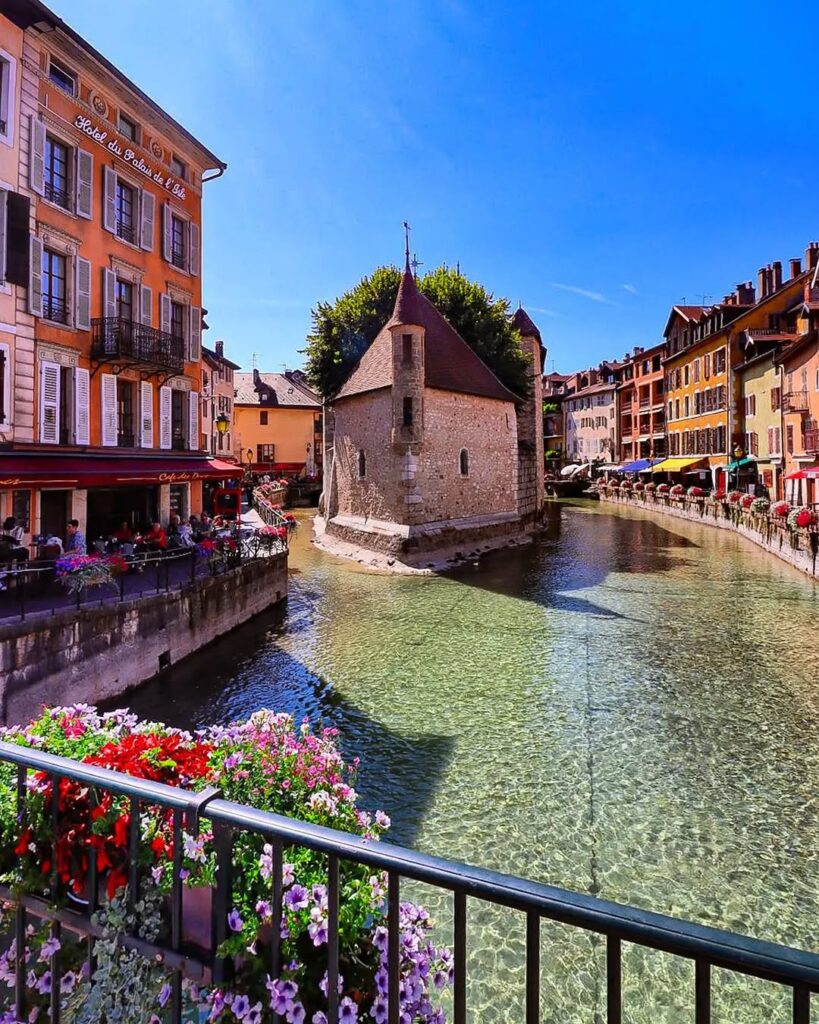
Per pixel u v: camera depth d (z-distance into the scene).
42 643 8.72
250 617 15.52
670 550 26.92
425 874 1.70
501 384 31.55
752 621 15.12
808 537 20.52
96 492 16.66
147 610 11.07
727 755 8.38
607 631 14.40
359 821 3.54
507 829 6.78
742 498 31.30
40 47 14.29
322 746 4.05
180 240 19.55
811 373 27.48
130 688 10.61
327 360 33.66
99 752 3.23
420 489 24.88
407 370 24.02
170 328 18.77
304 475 59.06
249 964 2.19
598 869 6.13
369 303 33.03
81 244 15.56
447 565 23.78
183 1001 2.29
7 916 2.73
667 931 1.42
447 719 9.60
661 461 50.28
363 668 11.91
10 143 13.58
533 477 36.75
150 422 17.94
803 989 1.30
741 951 1.35
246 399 61.78
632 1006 4.67
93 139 15.78
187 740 3.64
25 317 13.99
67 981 2.44
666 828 6.79
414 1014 2.49
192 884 2.32
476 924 5.43
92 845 2.46
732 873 6.08
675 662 12.15
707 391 42.22
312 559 25.77
